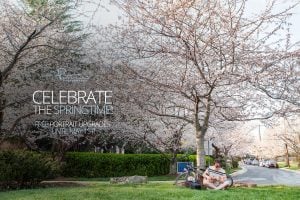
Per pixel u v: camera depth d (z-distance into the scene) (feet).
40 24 49.21
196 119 46.62
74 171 79.00
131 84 50.24
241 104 48.29
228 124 75.87
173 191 36.52
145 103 51.06
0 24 50.80
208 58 44.16
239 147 150.61
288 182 85.81
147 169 86.17
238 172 142.61
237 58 42.98
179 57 46.37
